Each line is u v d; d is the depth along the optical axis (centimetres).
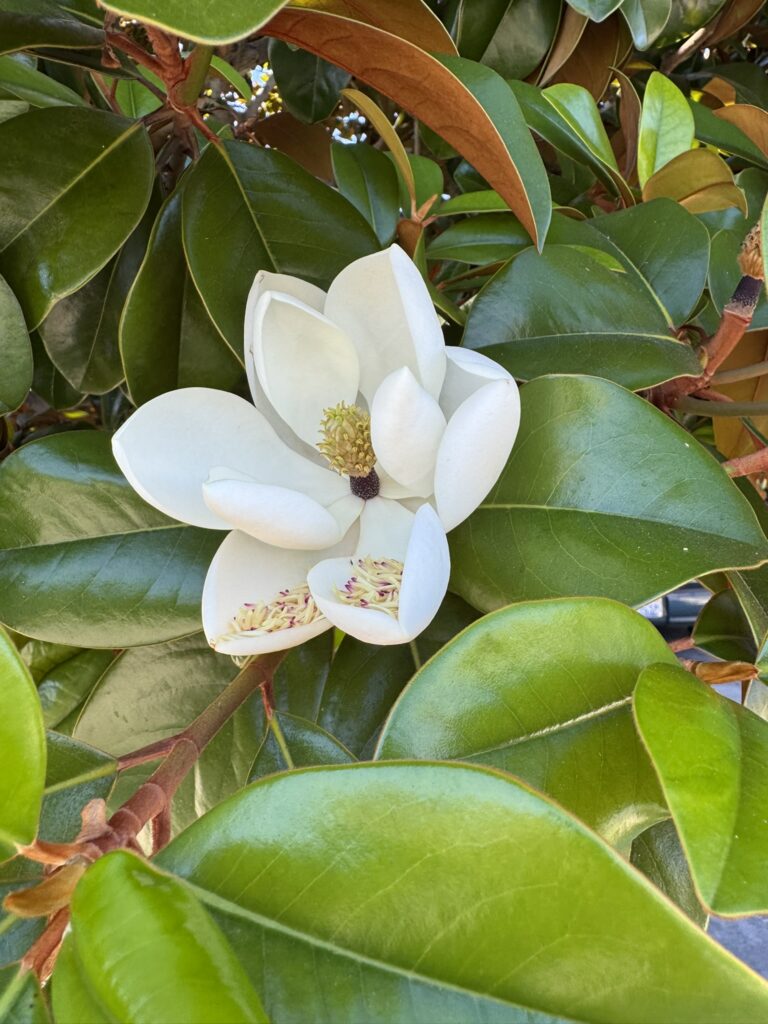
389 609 29
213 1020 16
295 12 34
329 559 31
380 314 33
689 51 70
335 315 33
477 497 30
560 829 20
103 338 49
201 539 37
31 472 37
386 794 21
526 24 56
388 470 32
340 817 21
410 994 20
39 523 37
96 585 36
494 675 27
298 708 42
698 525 31
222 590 31
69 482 37
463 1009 20
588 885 19
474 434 28
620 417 32
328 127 77
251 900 21
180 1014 16
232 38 23
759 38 78
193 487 32
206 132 41
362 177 54
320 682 42
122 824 23
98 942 17
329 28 34
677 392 43
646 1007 19
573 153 53
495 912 20
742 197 49
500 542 32
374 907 20
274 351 33
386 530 34
